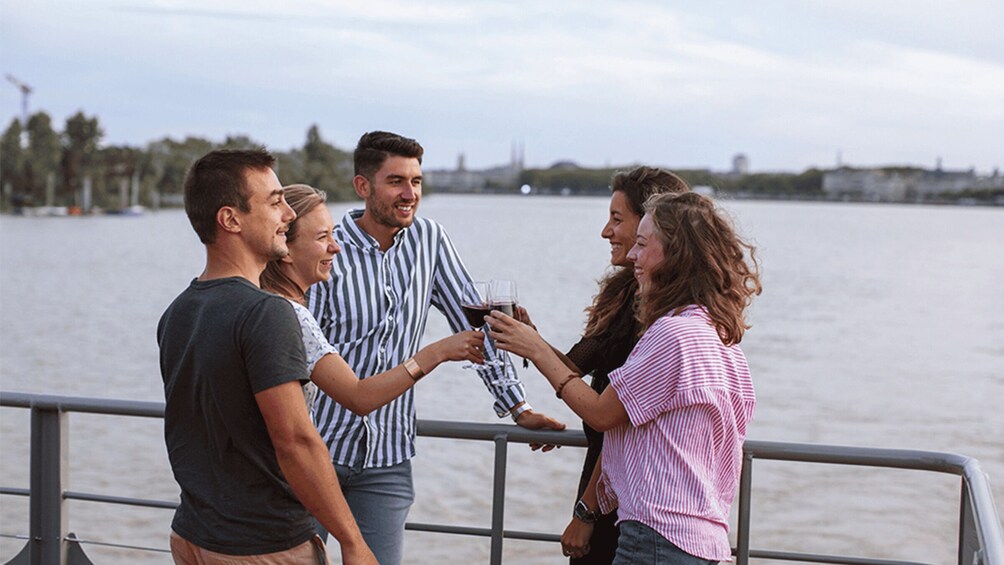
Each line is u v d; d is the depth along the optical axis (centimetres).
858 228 13650
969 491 244
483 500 1179
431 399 1803
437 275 345
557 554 1009
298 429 223
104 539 1037
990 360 2562
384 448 321
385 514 323
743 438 257
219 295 227
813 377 2239
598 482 277
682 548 242
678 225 252
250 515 229
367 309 323
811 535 1109
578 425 1602
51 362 2394
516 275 4638
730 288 252
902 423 1809
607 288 291
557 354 286
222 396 224
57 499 339
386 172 322
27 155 12938
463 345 271
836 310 3653
